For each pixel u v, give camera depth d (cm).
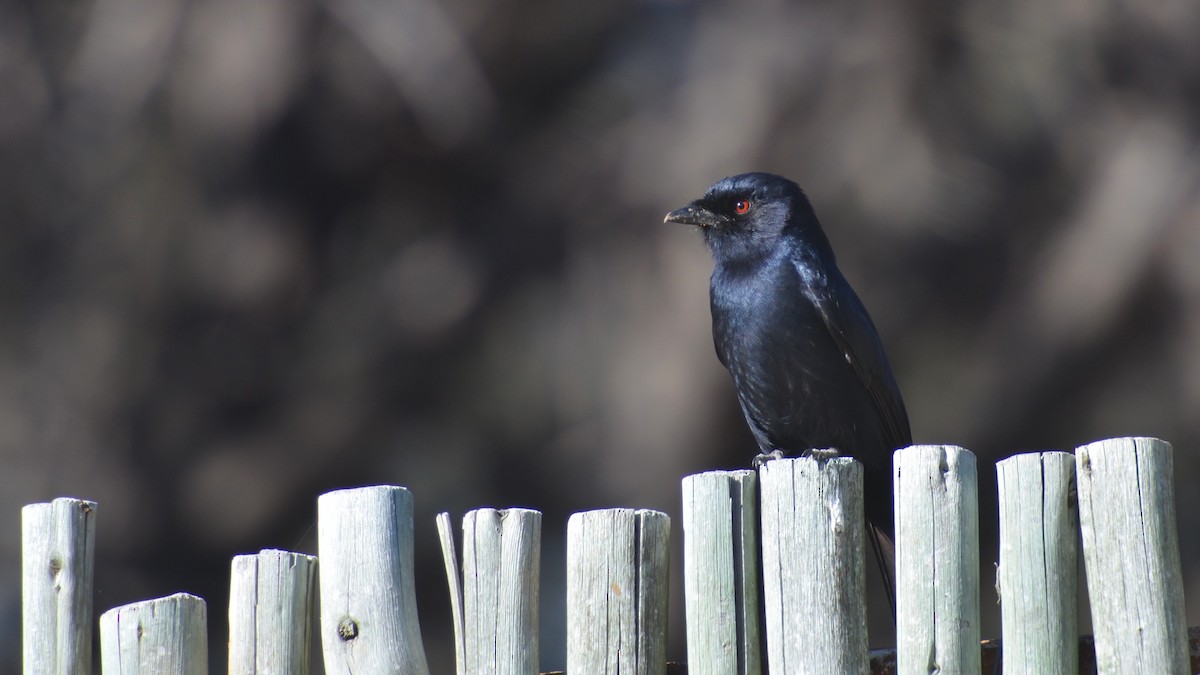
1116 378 1577
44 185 1658
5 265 1669
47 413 1653
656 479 1495
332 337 1703
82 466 1645
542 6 1680
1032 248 1581
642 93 1694
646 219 1600
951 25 1598
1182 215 1530
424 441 1705
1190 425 1555
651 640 537
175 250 1652
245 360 1683
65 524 582
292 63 1569
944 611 518
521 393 1669
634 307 1574
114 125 1602
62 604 577
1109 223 1542
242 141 1587
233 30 1562
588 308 1609
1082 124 1592
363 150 1655
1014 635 515
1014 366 1569
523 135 1728
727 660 537
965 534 522
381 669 543
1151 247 1527
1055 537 514
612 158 1669
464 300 1695
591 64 1728
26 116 1650
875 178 1531
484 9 1664
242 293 1655
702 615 542
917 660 518
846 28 1583
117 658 563
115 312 1661
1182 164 1550
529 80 1720
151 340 1662
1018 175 1593
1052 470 516
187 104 1574
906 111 1550
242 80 1553
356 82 1602
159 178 1631
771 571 535
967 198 1551
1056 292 1550
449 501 1677
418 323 1698
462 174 1722
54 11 1680
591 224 1658
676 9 1711
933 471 525
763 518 541
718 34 1630
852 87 1559
